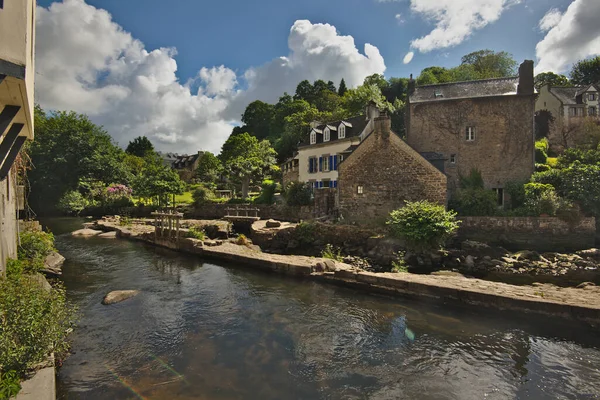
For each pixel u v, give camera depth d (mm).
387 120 19938
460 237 18000
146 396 5191
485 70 51438
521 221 17172
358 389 5418
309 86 74500
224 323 8094
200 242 16656
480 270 13398
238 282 11609
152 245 19438
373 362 6250
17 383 4223
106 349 6754
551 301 7578
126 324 8031
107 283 11617
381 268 13852
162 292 10570
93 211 39000
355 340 7152
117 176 45938
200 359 6379
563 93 41656
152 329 7750
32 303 5062
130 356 6473
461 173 23500
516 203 20531
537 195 18438
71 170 42438
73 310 6438
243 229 24906
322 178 32125
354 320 8211
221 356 6492
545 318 7512
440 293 8984
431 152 23750
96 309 9039
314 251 17797
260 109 72875
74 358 6379
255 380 5672
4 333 4449
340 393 5316
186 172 70688
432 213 14867
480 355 6465
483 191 19828
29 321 4840
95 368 6023
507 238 17312
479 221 17875
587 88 39812
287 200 27094
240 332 7582
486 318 8180
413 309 8906
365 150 20469
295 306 9219
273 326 7902
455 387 5449
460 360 6289
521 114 22594
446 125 23891
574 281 11781
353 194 20734
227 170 37375
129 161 63094
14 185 9984
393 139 19844
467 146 23469
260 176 35938
